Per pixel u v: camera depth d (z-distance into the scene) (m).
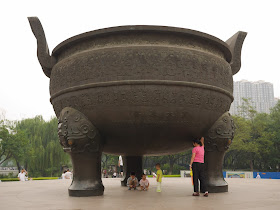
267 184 10.36
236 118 46.97
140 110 6.30
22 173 16.77
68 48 7.29
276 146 48.84
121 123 6.50
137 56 6.32
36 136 45.75
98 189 6.69
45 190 8.45
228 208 4.59
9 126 46.03
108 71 6.36
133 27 6.46
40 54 7.87
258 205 4.95
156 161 55.62
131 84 6.24
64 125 6.69
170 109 6.38
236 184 10.38
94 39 6.80
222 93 7.10
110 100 6.34
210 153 7.33
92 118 6.65
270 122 52.44
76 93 6.70
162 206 4.85
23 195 6.95
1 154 45.44
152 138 6.93
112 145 7.46
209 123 7.09
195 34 6.77
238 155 53.50
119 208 4.65
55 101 7.38
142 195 6.64
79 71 6.67
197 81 6.55
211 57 6.92
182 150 8.38
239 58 8.56
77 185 6.70
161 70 6.30
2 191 8.17
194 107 6.57
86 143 6.68
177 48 6.54
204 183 6.66
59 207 4.84
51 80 7.59
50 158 43.34
